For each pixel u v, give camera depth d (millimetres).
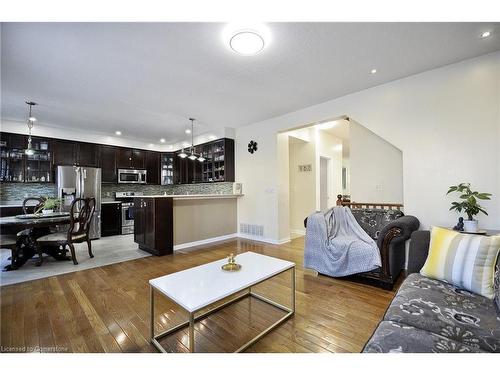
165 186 7105
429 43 2207
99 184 5301
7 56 2365
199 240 4531
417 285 1534
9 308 2072
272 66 2604
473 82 2475
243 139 5141
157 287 1542
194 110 4059
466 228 2201
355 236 2945
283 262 2051
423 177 2768
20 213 4457
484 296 1373
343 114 3451
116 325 1819
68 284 2615
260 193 4797
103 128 5211
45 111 4039
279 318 1927
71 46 2201
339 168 6816
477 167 2455
